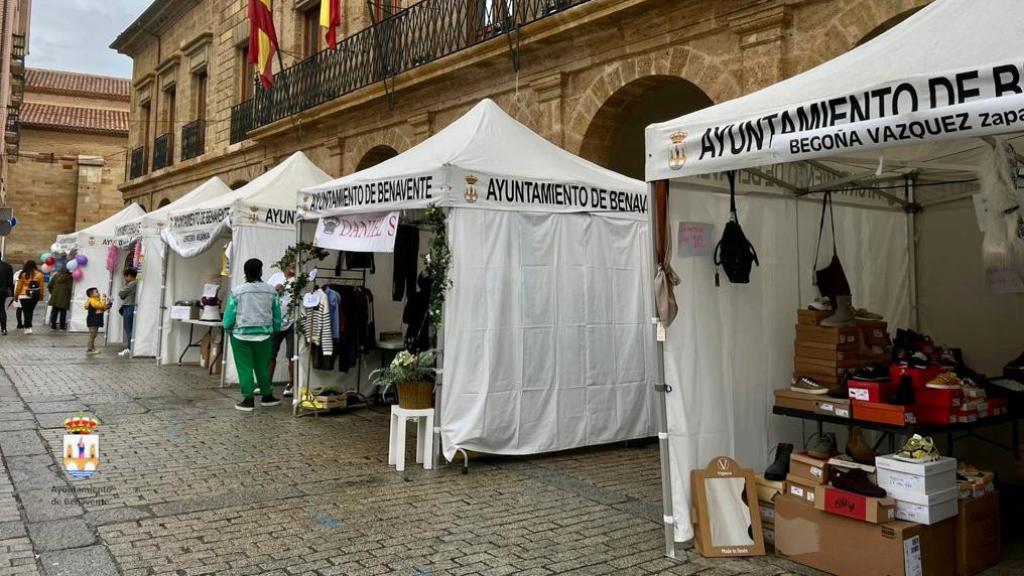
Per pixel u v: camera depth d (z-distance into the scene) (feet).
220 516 15.93
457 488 18.53
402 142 42.78
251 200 33.94
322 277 29.01
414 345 25.76
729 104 13.53
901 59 11.07
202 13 69.62
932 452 12.84
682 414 14.67
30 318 58.49
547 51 33.04
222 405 29.76
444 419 20.40
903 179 18.85
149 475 19.13
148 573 12.71
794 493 13.99
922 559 12.31
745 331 16.25
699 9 27.30
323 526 15.39
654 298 14.71
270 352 29.58
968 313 19.42
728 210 16.24
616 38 30.40
